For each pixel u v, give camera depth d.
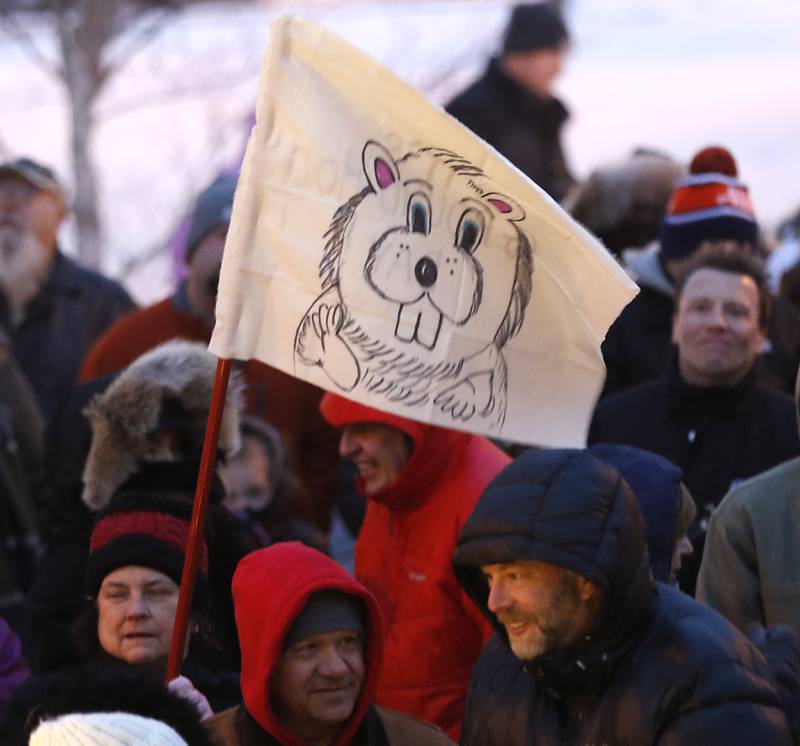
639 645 8.92
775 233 24.03
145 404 12.16
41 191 19.92
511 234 10.00
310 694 9.99
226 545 11.91
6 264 19.77
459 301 10.06
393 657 12.30
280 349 9.99
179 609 10.09
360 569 12.96
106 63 33.84
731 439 13.84
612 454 11.13
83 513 12.61
